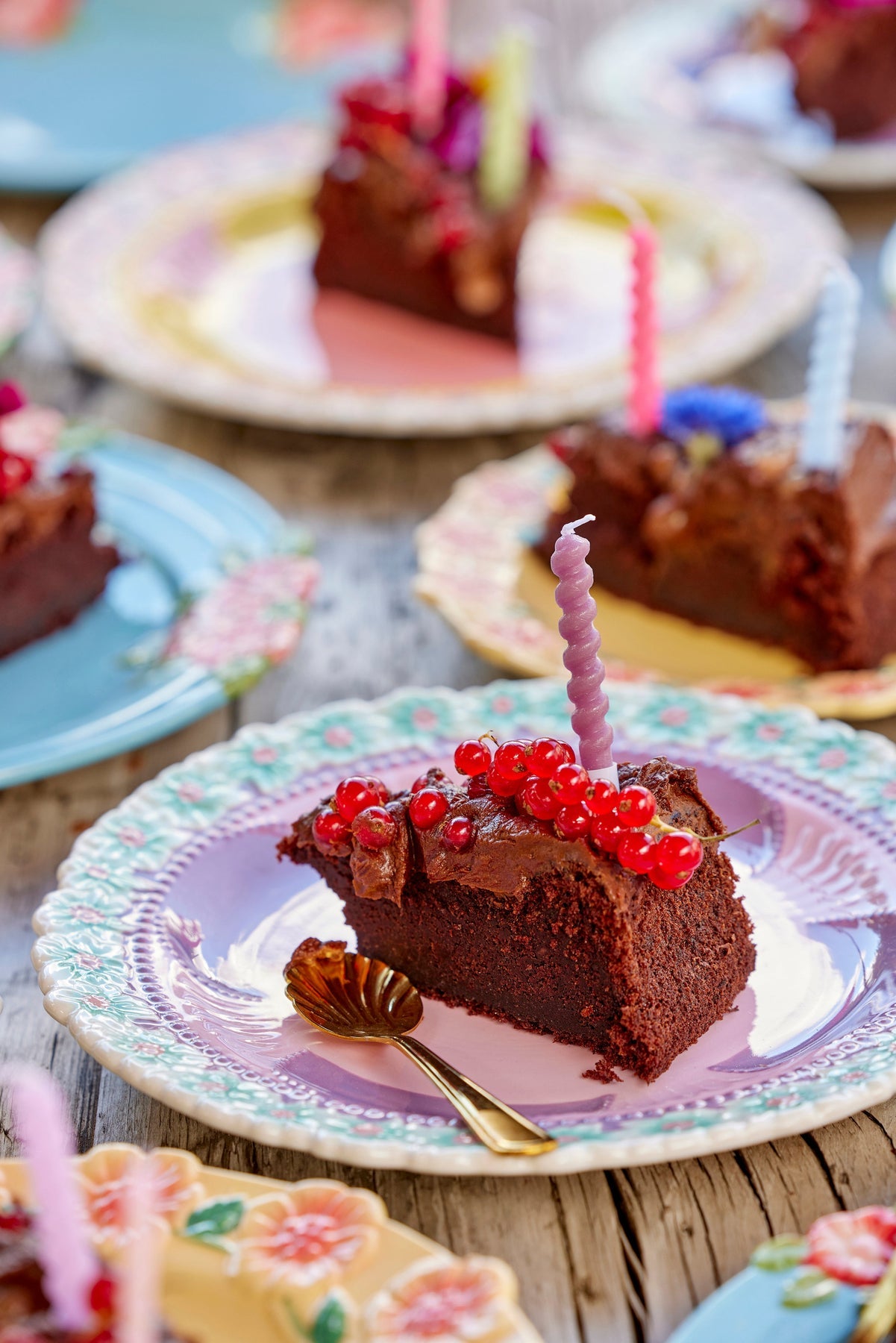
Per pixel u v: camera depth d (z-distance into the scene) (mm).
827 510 811
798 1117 608
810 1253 586
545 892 658
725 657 833
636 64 1309
